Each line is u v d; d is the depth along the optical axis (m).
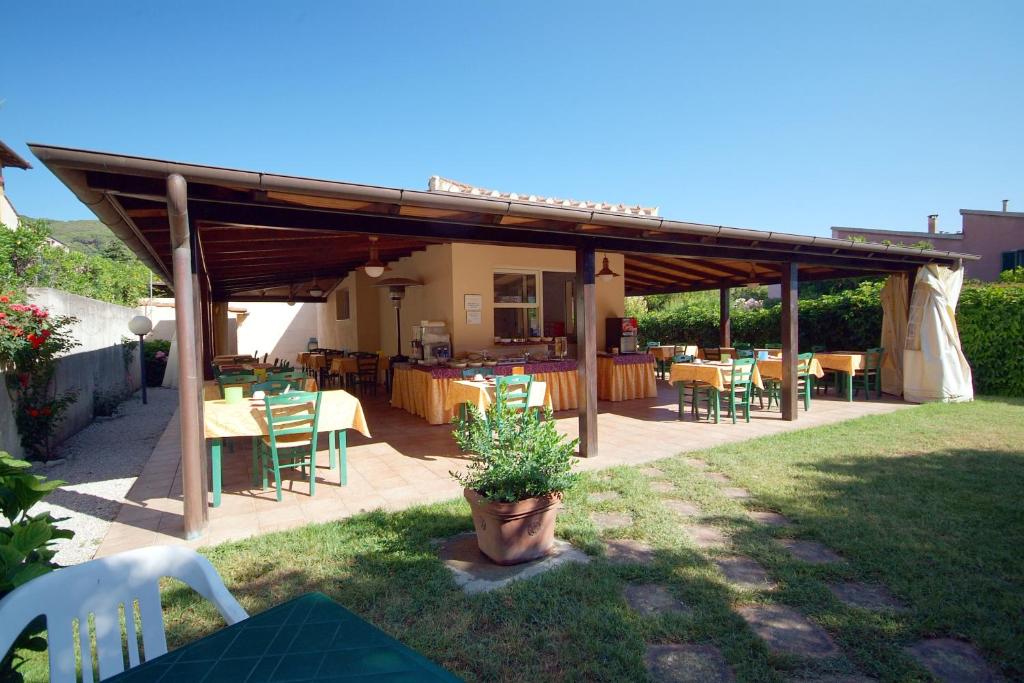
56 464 5.71
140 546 3.42
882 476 4.45
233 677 1.19
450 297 8.77
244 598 2.67
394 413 8.30
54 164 2.79
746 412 7.25
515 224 4.74
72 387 7.43
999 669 2.06
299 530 3.55
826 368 9.16
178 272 3.43
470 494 3.06
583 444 5.41
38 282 11.03
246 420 4.24
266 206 3.95
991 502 3.78
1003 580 2.71
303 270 10.76
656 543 3.24
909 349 8.64
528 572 2.91
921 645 2.23
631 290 14.59
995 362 9.02
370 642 1.34
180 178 3.12
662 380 12.48
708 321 14.89
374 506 4.05
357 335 12.60
